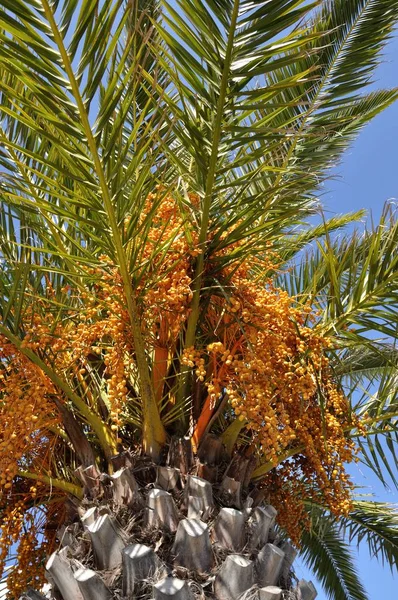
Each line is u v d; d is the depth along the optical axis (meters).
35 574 3.89
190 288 3.65
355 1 4.62
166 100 3.04
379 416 4.60
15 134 4.40
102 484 3.52
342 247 4.75
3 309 3.59
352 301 4.05
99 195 3.23
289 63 2.88
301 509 4.39
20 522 3.71
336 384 4.36
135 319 3.41
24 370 3.52
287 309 3.73
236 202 3.51
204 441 3.74
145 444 3.74
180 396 3.91
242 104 3.12
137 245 3.60
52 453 3.90
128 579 2.87
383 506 5.98
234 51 2.86
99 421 3.87
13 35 2.61
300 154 4.45
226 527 3.22
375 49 4.43
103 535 3.07
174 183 3.41
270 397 3.48
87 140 2.84
